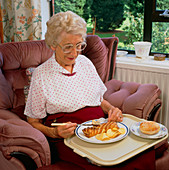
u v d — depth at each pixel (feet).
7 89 5.52
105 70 6.67
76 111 4.72
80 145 3.78
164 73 6.53
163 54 7.43
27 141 3.98
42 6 8.51
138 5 7.56
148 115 5.24
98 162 3.36
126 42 8.13
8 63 5.71
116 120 4.45
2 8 8.18
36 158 4.07
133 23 7.80
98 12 8.37
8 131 3.99
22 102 5.71
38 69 4.68
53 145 4.56
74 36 4.12
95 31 8.65
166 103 6.69
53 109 4.66
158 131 3.96
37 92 4.56
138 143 3.79
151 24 7.39
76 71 4.79
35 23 7.81
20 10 7.89
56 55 4.64
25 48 5.96
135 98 5.31
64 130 3.97
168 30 7.20
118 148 3.67
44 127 4.43
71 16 4.16
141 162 3.90
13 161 4.05
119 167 3.67
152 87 5.48
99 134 3.94
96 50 6.38
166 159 4.72
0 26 8.28
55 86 4.62
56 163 4.27
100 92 5.14
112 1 8.00
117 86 6.09
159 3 7.11
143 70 6.86
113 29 8.27
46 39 4.44
